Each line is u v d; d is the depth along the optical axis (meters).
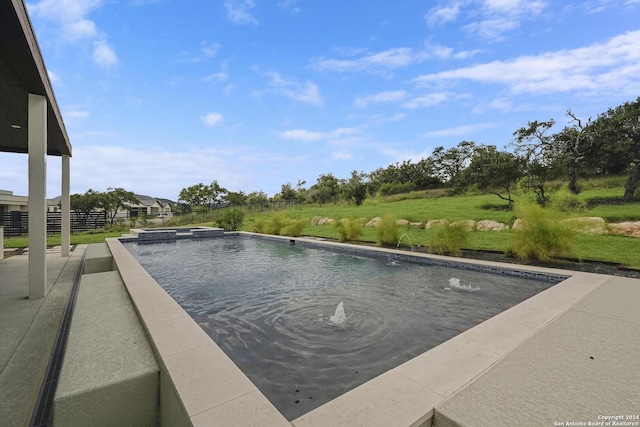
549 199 9.87
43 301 4.29
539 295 3.82
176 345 2.27
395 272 6.26
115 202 26.33
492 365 2.08
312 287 5.09
